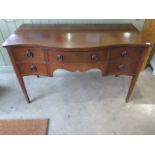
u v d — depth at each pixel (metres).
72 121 1.37
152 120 1.38
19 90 1.69
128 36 1.16
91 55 1.09
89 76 1.92
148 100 1.57
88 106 1.51
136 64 1.19
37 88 1.73
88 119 1.39
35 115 1.42
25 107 1.50
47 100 1.58
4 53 1.76
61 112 1.45
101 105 1.52
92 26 1.39
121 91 1.69
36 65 1.20
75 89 1.72
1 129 1.28
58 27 1.35
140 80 1.84
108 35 1.19
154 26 1.54
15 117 1.39
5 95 1.62
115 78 1.88
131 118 1.39
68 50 1.04
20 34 1.19
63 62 1.14
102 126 1.33
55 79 1.87
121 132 1.28
